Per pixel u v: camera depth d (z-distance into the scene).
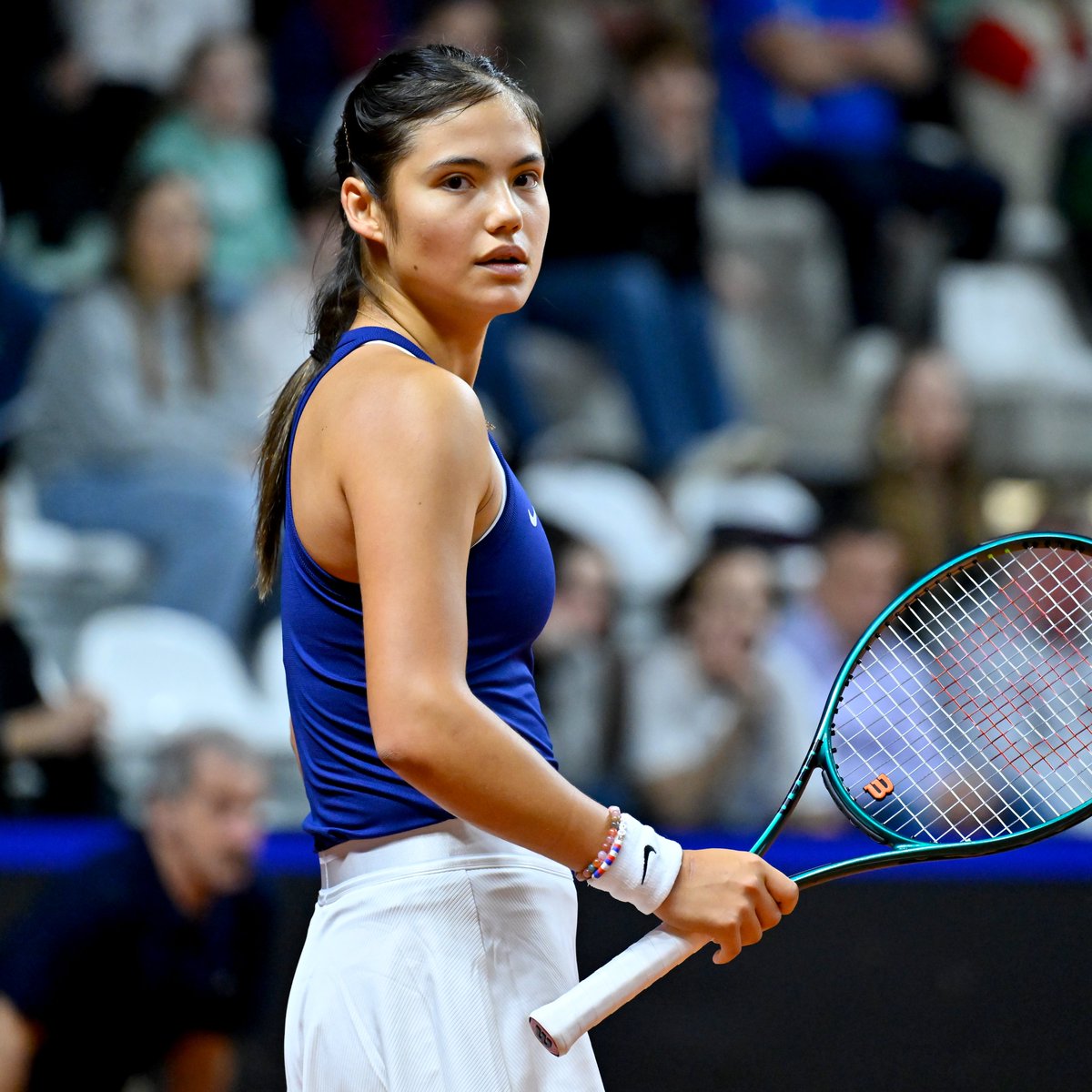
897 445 20.78
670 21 22.67
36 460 18.56
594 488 20.33
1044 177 26.55
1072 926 14.29
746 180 24.78
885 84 25.50
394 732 5.76
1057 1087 14.05
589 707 16.58
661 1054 13.90
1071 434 24.11
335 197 7.23
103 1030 11.93
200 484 18.45
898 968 14.15
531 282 6.69
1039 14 26.80
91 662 17.06
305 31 22.27
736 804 16.56
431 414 5.98
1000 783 14.66
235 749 12.37
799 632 18.17
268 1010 13.45
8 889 13.68
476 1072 6.15
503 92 6.62
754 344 23.72
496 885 6.34
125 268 18.80
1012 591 15.27
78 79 20.89
